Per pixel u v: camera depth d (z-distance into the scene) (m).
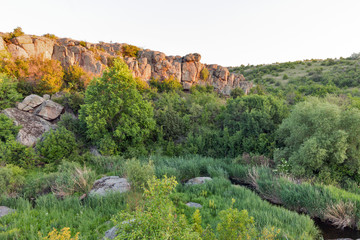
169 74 40.06
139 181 11.34
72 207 9.66
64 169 13.48
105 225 7.85
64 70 30.55
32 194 11.36
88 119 17.42
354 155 11.99
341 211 9.25
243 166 16.41
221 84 42.47
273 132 19.31
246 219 5.02
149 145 21.56
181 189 12.45
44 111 21.23
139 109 19.72
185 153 20.80
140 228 3.97
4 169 11.84
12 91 21.83
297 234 7.59
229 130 22.34
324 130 13.05
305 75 66.50
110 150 17.97
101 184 12.46
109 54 37.56
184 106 28.88
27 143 17.62
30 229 7.46
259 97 23.72
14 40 29.47
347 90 38.91
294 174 13.13
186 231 4.07
